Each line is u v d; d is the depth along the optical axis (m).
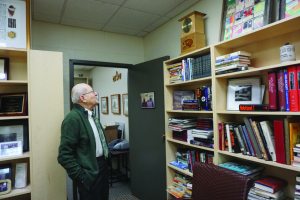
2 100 2.10
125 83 4.36
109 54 3.33
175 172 2.64
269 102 1.55
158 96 2.86
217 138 1.93
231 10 1.97
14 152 1.96
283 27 1.51
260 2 1.71
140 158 3.22
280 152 1.47
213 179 1.38
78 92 1.93
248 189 1.19
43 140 2.03
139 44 3.59
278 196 1.56
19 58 2.21
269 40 1.77
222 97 1.99
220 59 1.89
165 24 3.07
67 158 1.71
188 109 2.30
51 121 2.07
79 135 1.80
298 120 1.52
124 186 3.78
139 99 3.24
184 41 2.39
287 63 1.40
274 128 1.51
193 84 2.50
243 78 1.91
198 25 2.30
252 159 1.63
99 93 5.83
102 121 5.62
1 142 1.98
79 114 1.84
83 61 3.07
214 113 1.94
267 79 1.77
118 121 4.70
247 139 1.71
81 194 1.87
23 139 2.08
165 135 2.66
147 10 2.67
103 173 2.00
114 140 4.08
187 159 2.40
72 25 3.04
